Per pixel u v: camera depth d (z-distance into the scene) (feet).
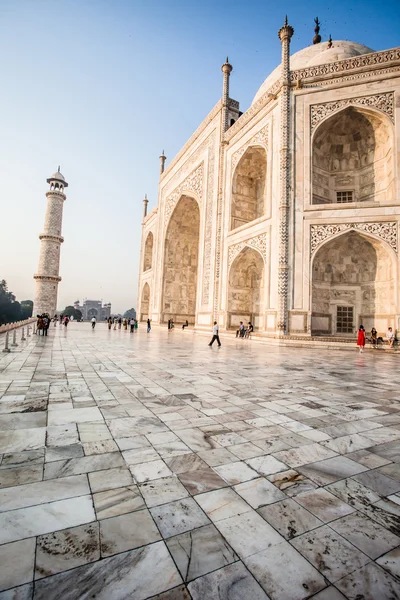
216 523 7.63
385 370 31.53
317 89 62.75
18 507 7.94
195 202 113.09
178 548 6.77
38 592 5.57
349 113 62.08
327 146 67.31
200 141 98.32
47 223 164.55
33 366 27.86
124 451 11.29
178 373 26.45
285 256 59.77
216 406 17.10
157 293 123.95
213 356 39.32
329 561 6.57
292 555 6.70
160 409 16.25
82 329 100.78
